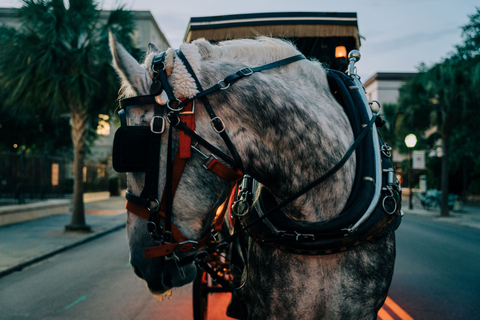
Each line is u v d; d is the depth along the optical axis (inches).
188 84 58.6
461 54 647.8
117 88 392.2
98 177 1059.3
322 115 66.5
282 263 67.0
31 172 605.0
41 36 389.7
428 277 257.0
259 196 73.7
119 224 534.3
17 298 215.2
